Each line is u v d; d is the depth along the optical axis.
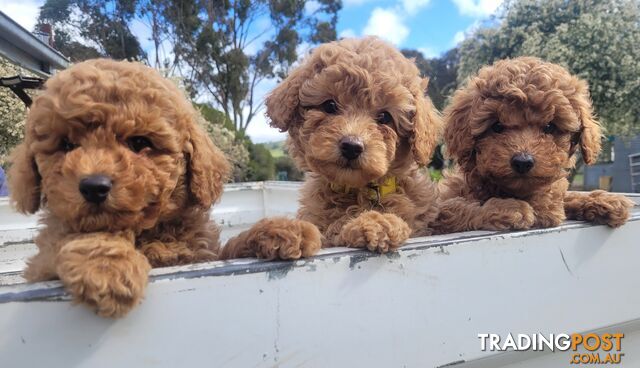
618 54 2.15
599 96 2.19
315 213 0.39
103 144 0.23
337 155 0.34
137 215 0.24
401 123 0.38
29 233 0.62
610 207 0.31
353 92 0.36
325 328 0.21
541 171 0.38
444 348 0.24
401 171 0.39
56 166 0.23
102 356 0.17
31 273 0.24
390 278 0.22
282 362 0.20
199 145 0.28
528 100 0.40
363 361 0.22
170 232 0.28
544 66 0.42
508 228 0.32
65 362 0.17
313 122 0.36
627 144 2.61
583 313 0.28
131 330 0.18
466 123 0.43
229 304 0.19
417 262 0.23
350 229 0.26
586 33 2.16
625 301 0.30
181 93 0.28
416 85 0.38
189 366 0.18
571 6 2.33
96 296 0.17
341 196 0.39
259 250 0.23
